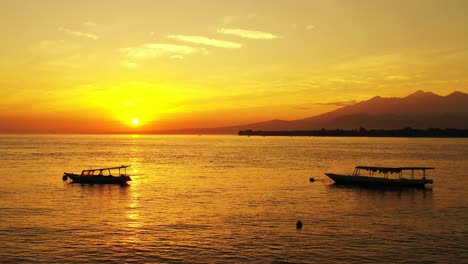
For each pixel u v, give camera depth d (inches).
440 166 4247.0
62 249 1316.4
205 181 2930.6
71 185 2689.5
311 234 1498.5
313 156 5689.0
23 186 2635.3
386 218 1763.0
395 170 2736.2
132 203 2071.9
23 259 1228.5
